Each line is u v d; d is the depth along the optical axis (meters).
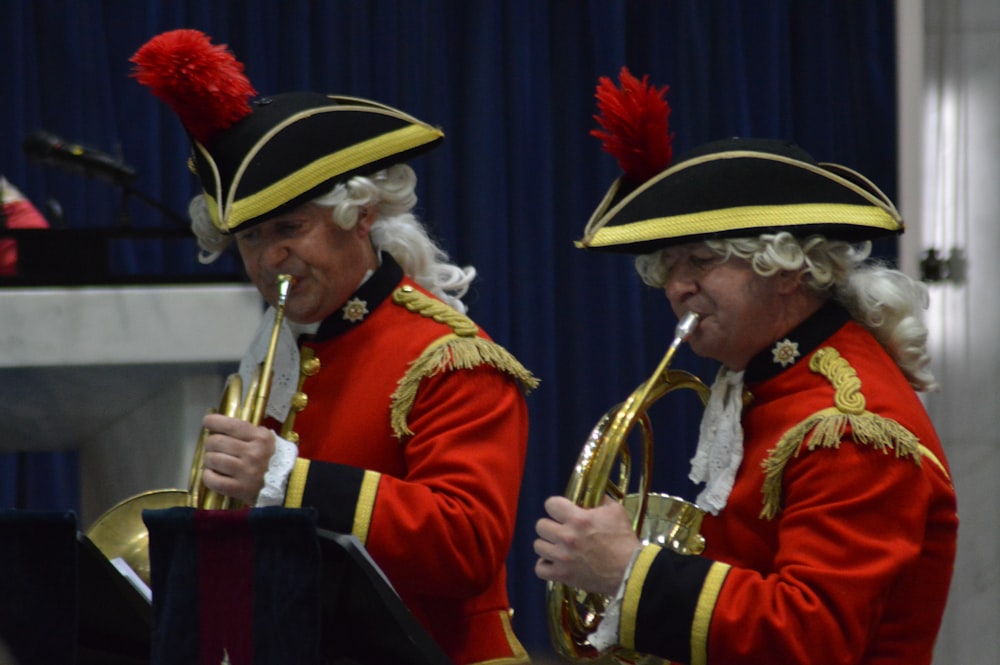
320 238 6.07
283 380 6.23
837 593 4.99
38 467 12.41
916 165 13.70
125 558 6.02
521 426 6.21
